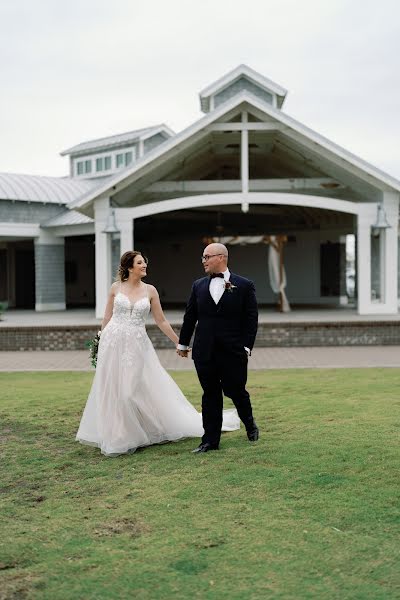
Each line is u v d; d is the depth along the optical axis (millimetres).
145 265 5906
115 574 3402
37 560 3584
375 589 3193
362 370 10352
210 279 5688
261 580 3309
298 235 23859
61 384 9328
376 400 7633
